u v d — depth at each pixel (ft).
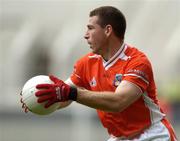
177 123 146.82
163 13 230.89
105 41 58.54
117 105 54.03
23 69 236.22
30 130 157.38
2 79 233.76
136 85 55.98
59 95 52.49
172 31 225.97
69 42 221.25
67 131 155.12
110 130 60.75
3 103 208.13
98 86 59.93
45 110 55.26
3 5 252.83
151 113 59.36
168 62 214.69
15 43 241.14
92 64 60.59
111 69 58.85
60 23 245.86
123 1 236.22
